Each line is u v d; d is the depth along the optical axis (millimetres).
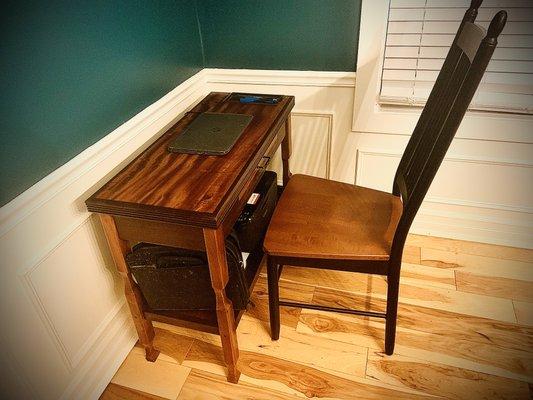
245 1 1686
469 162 1787
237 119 1474
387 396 1353
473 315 1605
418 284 1756
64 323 1240
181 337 1602
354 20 1608
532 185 1763
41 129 1061
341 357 1483
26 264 1058
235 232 1376
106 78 1268
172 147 1311
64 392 1277
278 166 2131
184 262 1204
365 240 1278
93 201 1103
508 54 1497
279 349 1524
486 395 1335
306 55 1750
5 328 1036
